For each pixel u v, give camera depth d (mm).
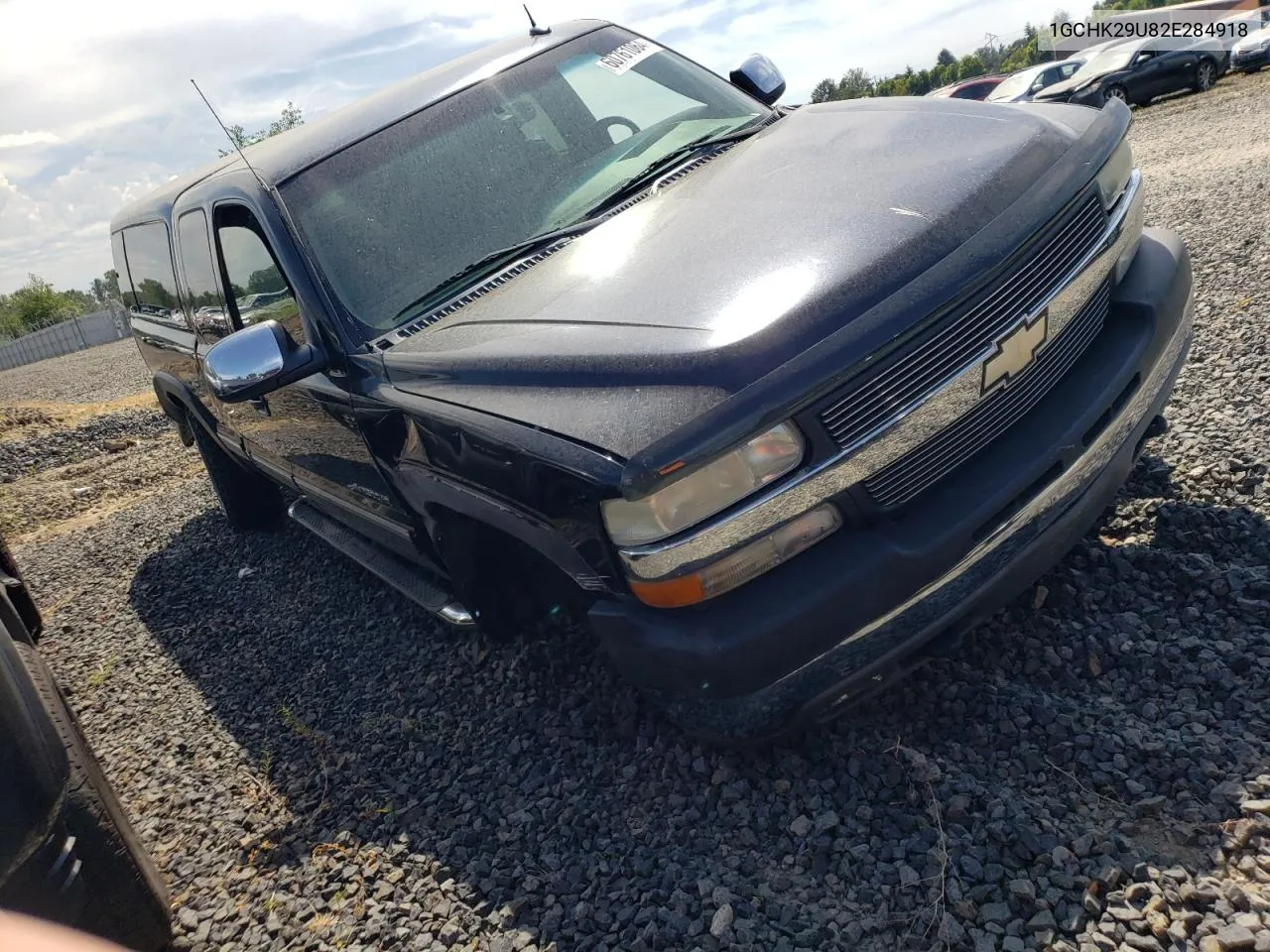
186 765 3561
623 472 1970
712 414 1982
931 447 2229
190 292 4520
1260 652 2385
